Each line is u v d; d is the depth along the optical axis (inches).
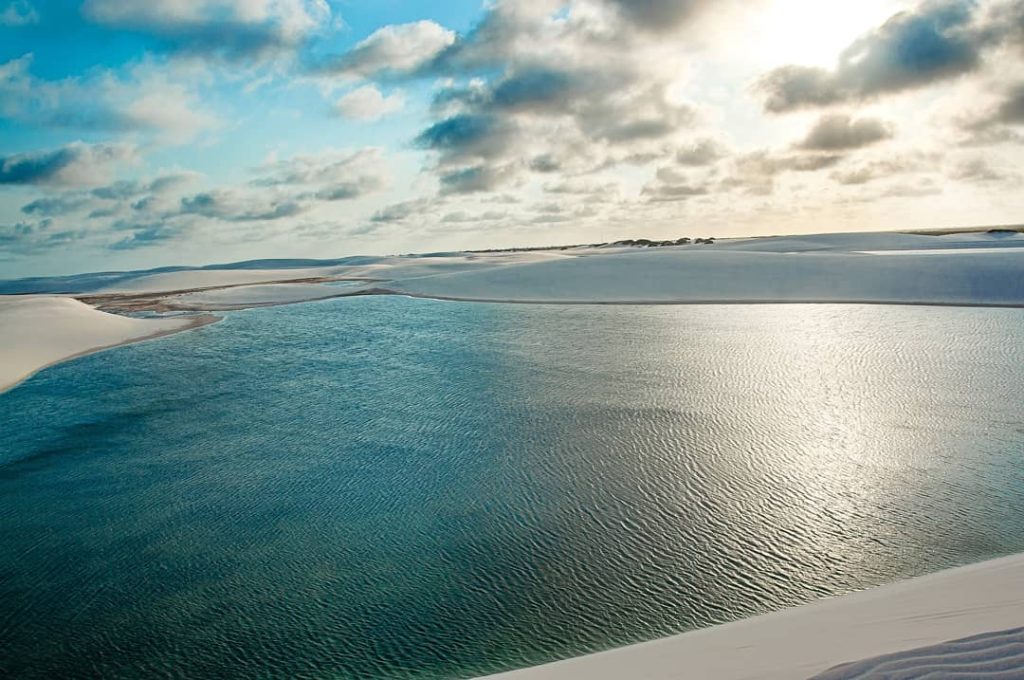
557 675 245.4
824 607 306.7
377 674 312.0
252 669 321.1
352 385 904.9
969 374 823.1
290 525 473.4
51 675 322.7
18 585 405.1
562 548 426.3
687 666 230.5
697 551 416.5
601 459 573.0
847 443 591.2
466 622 352.5
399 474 559.8
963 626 226.8
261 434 689.0
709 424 657.6
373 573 405.4
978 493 480.1
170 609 375.6
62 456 635.5
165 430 714.2
